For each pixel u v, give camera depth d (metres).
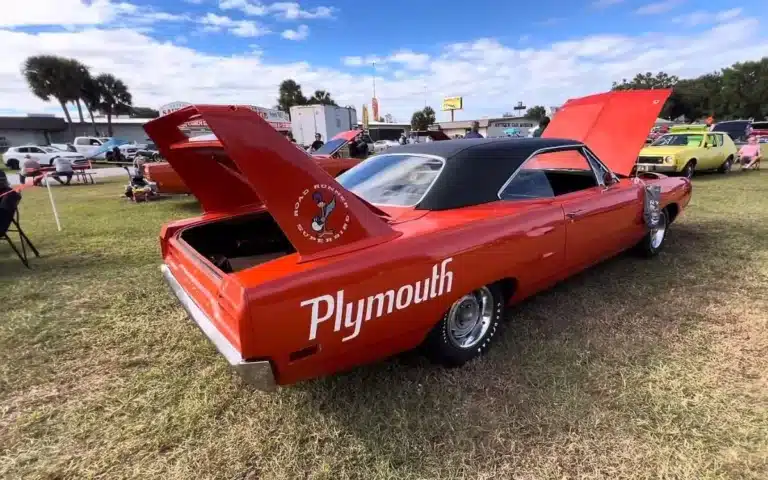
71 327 3.34
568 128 5.77
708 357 2.69
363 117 41.47
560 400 2.32
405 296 2.15
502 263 2.59
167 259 2.95
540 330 3.06
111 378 2.67
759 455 1.92
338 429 2.16
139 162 11.15
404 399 2.36
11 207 4.79
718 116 66.06
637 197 3.89
